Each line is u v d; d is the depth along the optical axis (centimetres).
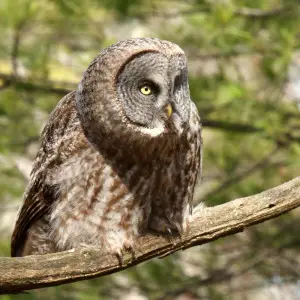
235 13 1745
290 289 1920
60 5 1752
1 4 1738
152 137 1070
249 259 1855
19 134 1841
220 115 1803
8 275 965
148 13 1827
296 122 1791
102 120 1070
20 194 1775
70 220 1102
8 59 1856
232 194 1797
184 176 1104
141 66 1072
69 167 1099
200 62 1831
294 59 1722
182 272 1831
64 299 1783
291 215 1895
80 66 1797
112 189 1084
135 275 1825
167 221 1096
